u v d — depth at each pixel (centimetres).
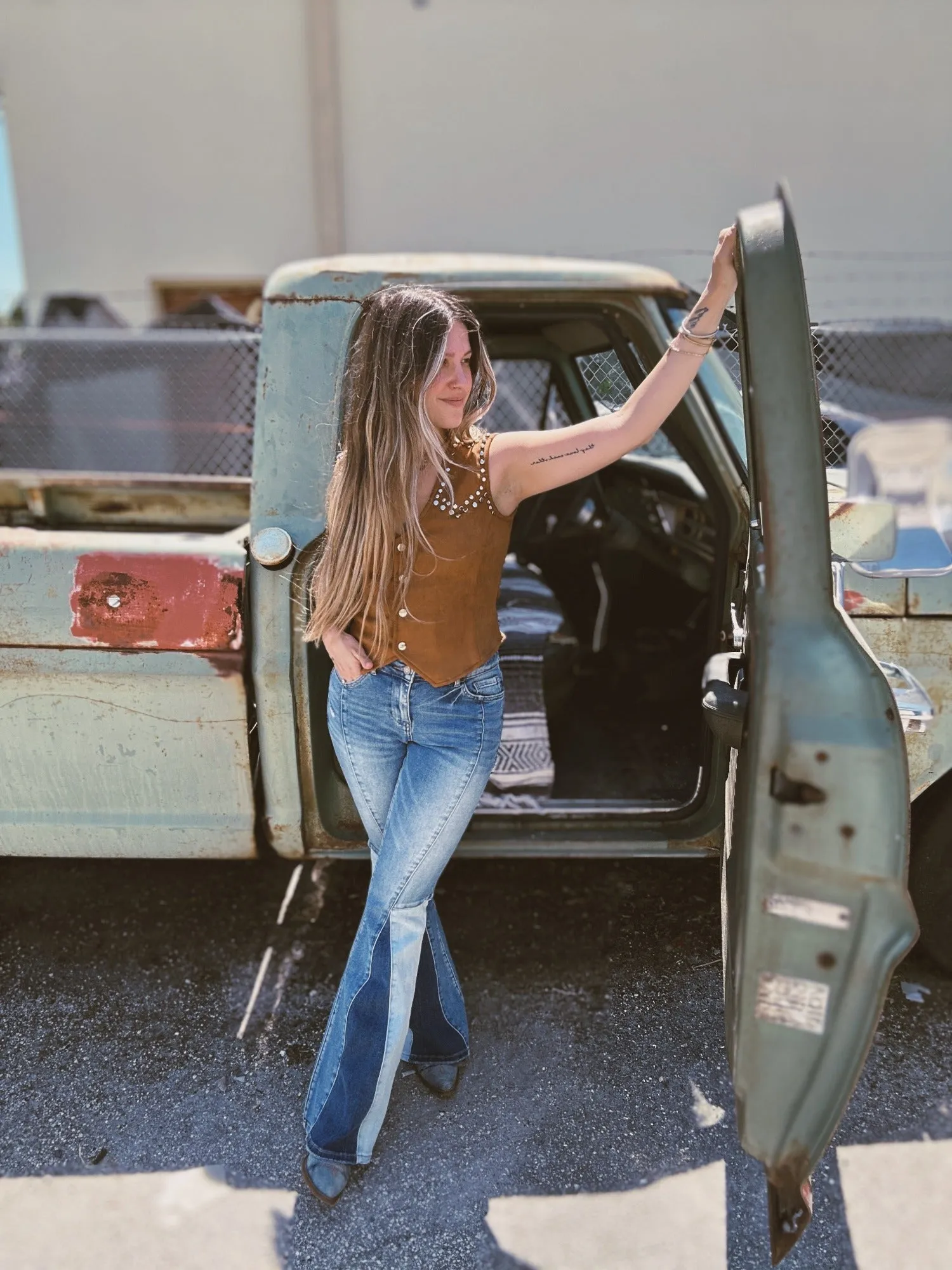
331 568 157
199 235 859
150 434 698
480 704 164
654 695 302
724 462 217
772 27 794
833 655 125
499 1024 221
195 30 812
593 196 833
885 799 122
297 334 206
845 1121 193
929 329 340
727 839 160
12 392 715
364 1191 179
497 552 158
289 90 821
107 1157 188
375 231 848
